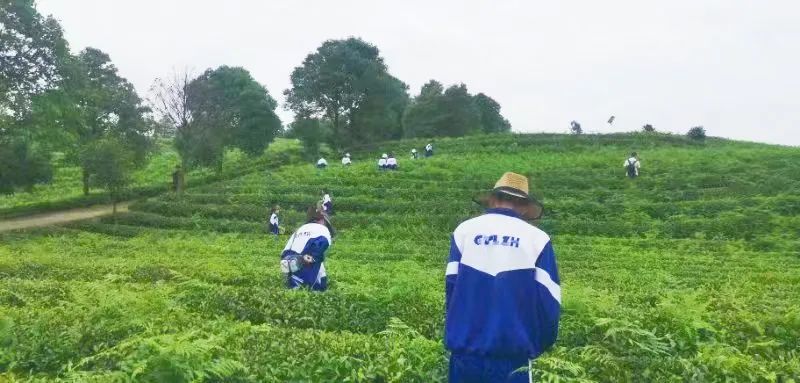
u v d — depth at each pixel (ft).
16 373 17.70
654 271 63.87
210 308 25.79
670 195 113.80
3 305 26.43
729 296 32.19
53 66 121.08
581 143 184.65
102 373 15.17
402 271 51.49
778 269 68.03
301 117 200.95
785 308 27.55
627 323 20.47
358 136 211.41
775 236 89.25
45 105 118.11
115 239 93.61
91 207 135.74
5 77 117.39
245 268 44.86
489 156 168.25
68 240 90.38
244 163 188.24
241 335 19.52
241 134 185.78
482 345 12.90
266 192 127.95
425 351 17.63
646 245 88.99
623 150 173.78
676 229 94.99
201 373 14.39
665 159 143.95
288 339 18.57
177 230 103.81
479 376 13.03
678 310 22.94
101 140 113.91
